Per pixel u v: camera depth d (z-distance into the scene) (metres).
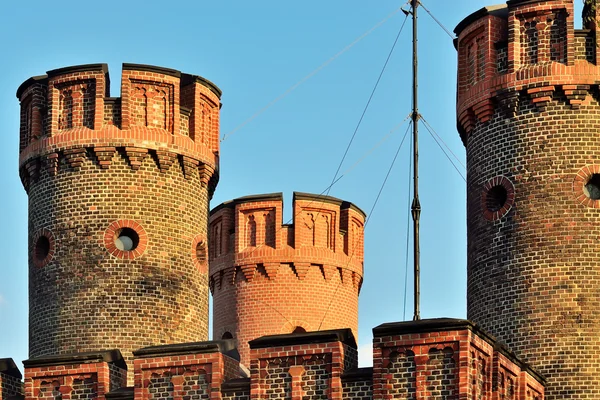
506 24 174.88
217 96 185.50
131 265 174.25
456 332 140.62
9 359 167.25
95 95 177.75
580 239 167.62
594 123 170.25
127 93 177.50
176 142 178.50
